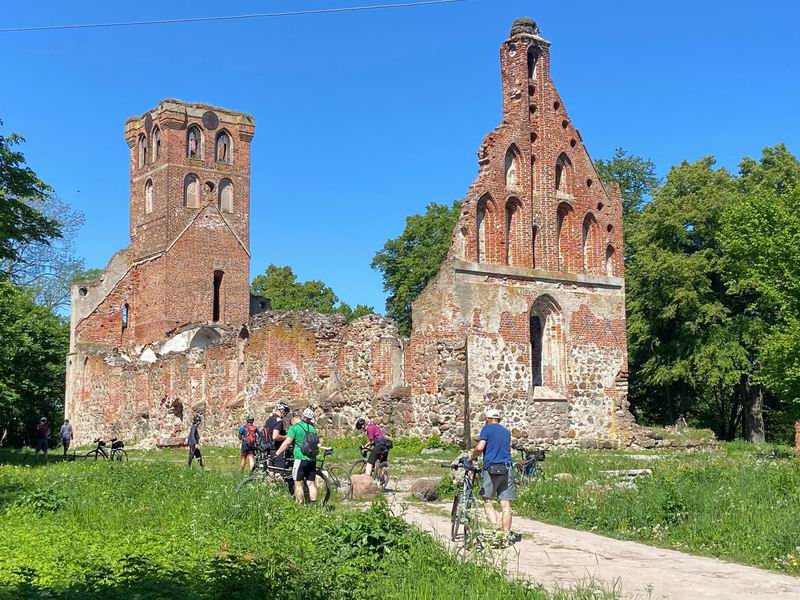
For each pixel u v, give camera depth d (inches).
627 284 2081.7
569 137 1560.0
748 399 2015.3
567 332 1504.7
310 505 669.9
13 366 2222.0
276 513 603.2
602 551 568.1
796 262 1331.2
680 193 2043.6
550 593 435.8
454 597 401.7
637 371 2172.7
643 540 609.3
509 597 404.2
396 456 1204.5
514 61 1526.8
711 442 1541.6
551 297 1496.1
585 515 673.6
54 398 2461.9
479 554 490.6
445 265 1402.6
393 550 484.7
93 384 2215.8
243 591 406.3
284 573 434.6
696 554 560.4
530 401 1437.0
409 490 851.4
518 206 1483.8
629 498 679.7
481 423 1382.9
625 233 2267.5
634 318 2046.0
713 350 1878.7
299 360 1473.9
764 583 481.7
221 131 2596.0
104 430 2138.3
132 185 2596.0
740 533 579.2
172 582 418.0
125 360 2158.0
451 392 1348.4
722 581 486.3
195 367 1758.1
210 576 426.9
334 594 413.1
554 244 1510.8
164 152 2474.2
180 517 614.2
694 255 1935.3
